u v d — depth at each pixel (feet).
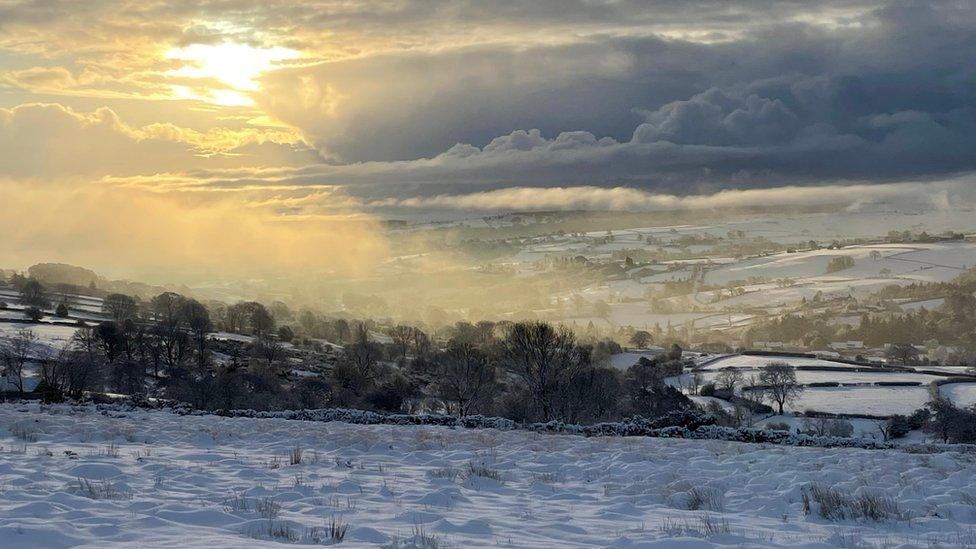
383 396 300.40
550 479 64.18
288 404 266.98
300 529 40.24
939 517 50.08
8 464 56.44
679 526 45.44
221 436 85.15
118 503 44.14
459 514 47.32
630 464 71.15
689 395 394.32
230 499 48.11
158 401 138.10
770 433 103.86
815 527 46.98
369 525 42.60
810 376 448.24
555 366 224.94
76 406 117.39
